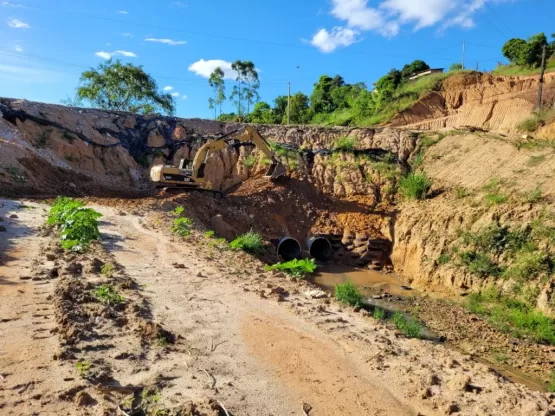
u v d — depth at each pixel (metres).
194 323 7.43
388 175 28.39
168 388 5.29
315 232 25.05
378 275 21.70
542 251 16.25
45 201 18.14
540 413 5.27
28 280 8.38
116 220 16.33
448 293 18.23
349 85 56.66
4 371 5.17
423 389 5.73
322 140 32.34
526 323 14.38
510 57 43.91
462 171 25.47
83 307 7.31
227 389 5.42
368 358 6.62
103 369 5.48
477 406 5.44
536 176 20.64
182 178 23.97
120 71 42.09
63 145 25.88
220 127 32.66
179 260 11.70
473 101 38.59
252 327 7.50
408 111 40.53
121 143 28.91
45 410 4.54
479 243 18.47
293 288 10.15
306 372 6.06
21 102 26.45
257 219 25.23
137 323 6.95
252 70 52.41
